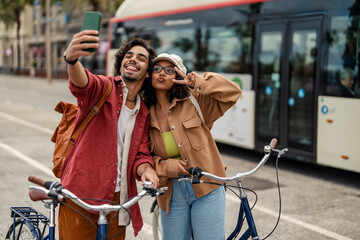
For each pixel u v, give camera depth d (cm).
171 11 987
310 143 716
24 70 4831
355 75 650
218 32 880
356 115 648
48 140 970
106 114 269
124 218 281
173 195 296
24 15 5391
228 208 536
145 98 300
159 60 293
